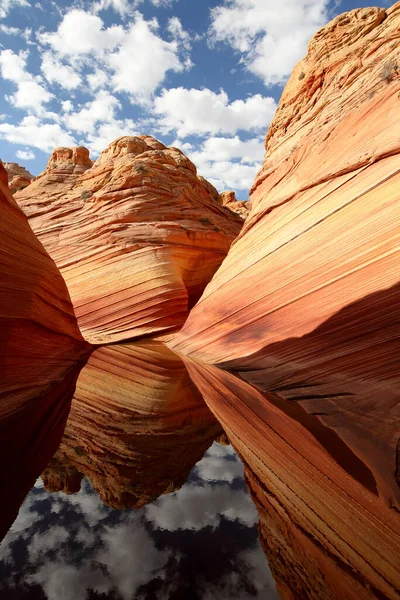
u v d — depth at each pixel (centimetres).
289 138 1363
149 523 353
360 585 211
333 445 405
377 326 602
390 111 812
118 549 313
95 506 378
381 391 495
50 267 995
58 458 457
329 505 287
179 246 1869
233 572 283
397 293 604
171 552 312
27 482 387
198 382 827
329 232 835
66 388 793
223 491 409
